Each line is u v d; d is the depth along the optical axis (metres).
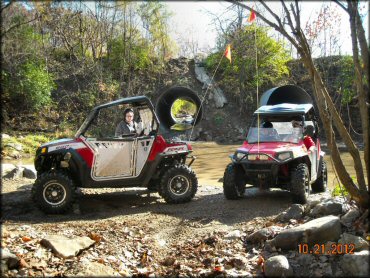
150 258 4.58
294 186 6.52
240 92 20.91
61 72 20.44
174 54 24.34
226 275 4.02
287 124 7.48
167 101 7.64
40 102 17.95
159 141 6.96
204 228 5.51
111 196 7.68
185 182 6.99
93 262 4.23
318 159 7.66
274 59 20.48
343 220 4.57
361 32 3.99
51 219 6.04
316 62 18.59
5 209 6.43
